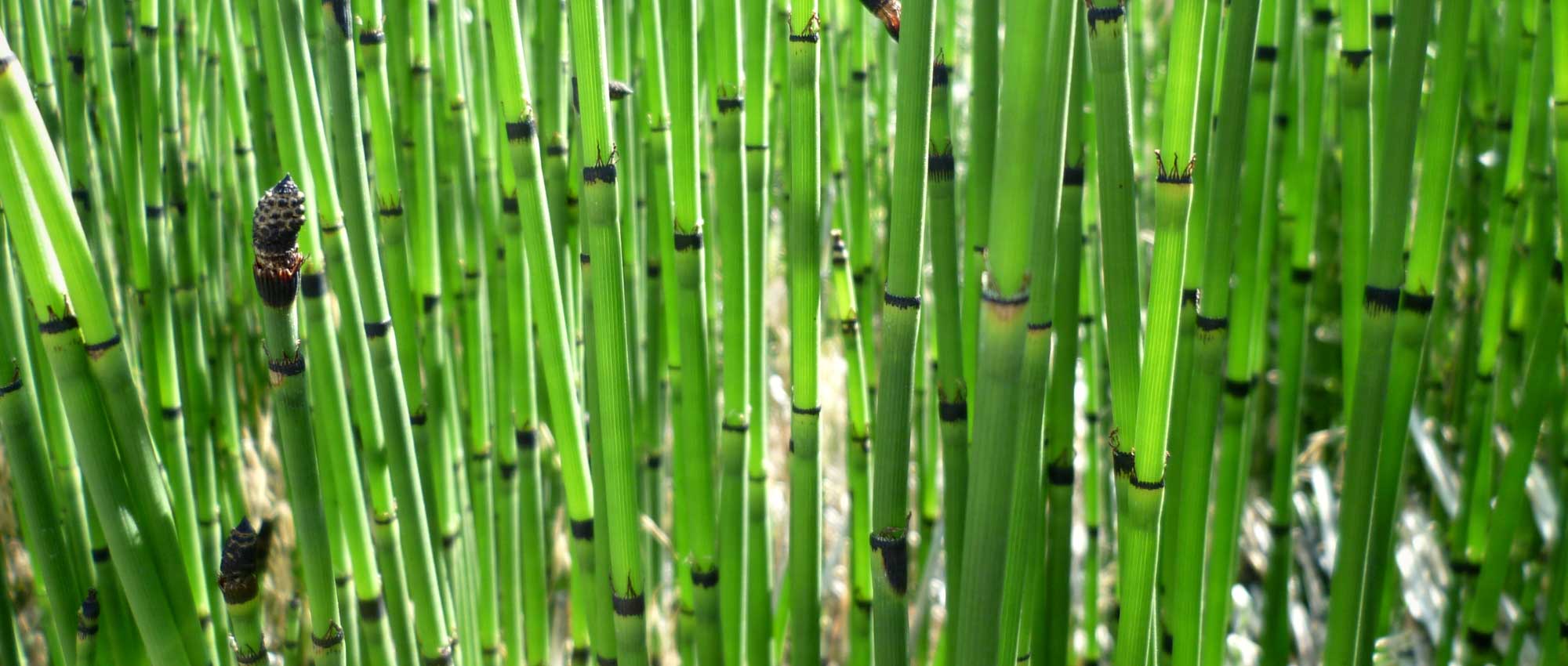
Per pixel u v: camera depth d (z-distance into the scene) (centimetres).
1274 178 47
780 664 53
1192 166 30
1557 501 49
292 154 36
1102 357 52
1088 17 31
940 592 60
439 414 45
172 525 34
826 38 50
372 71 39
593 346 39
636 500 37
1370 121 41
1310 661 59
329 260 37
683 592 48
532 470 47
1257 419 70
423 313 45
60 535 36
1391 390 38
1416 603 58
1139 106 53
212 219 52
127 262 51
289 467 35
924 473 52
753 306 40
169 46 48
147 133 45
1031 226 29
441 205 49
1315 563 67
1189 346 38
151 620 34
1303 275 45
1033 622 40
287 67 36
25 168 30
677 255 38
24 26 49
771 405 81
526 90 34
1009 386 30
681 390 45
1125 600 34
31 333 42
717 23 36
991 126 34
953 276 35
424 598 41
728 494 41
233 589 34
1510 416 54
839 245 42
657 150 40
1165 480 39
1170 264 30
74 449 38
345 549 39
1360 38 38
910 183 32
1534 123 47
